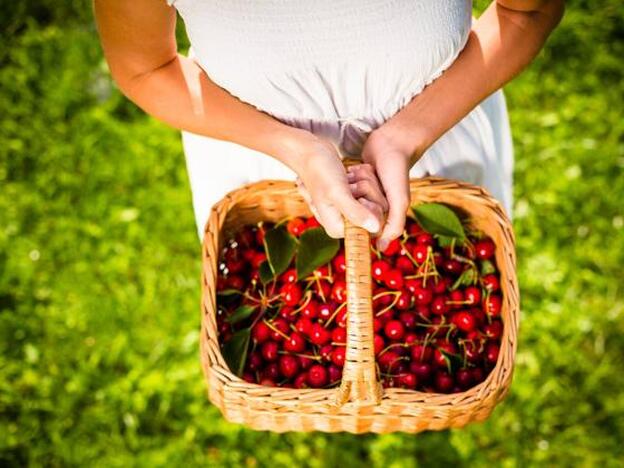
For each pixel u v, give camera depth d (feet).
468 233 4.96
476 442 6.64
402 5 3.46
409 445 6.61
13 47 8.54
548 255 7.32
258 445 6.69
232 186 5.03
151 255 7.56
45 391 6.94
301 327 4.75
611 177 7.65
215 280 4.48
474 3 7.72
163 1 3.49
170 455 6.66
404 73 3.81
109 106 8.23
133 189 7.89
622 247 7.34
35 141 8.09
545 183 7.64
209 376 4.20
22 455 6.70
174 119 4.13
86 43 8.51
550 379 6.82
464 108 4.09
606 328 7.03
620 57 8.19
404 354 4.70
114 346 7.14
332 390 4.02
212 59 3.74
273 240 4.78
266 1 3.36
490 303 4.73
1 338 7.15
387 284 4.80
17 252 7.55
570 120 7.91
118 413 6.86
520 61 4.13
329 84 3.86
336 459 6.60
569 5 8.45
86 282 7.45
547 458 6.57
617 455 6.56
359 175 3.82
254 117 4.02
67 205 7.82
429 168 4.87
